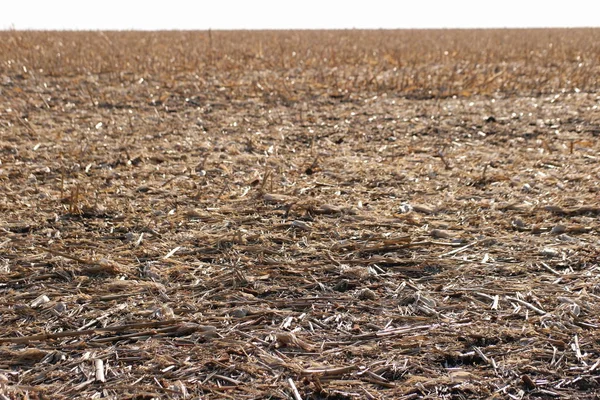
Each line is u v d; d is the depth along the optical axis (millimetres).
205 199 5168
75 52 16875
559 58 17859
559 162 6457
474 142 7559
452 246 4203
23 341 3074
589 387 2748
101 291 3590
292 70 14695
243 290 3600
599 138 7680
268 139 7672
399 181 5730
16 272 3814
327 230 4480
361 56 17750
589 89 11797
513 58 18344
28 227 4543
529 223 4641
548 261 3949
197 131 8117
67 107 9836
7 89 11422
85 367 2883
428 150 7082
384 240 4211
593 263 3934
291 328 3205
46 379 2801
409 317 3303
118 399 2656
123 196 5270
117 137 7707
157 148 7090
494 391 2719
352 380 2789
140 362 2932
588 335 3123
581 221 4660
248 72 14180
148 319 3289
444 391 2715
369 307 3416
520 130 8133
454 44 21734
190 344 3068
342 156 6770
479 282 3697
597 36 27516
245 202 5062
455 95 11211
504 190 5445
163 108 9844
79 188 5449
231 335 3141
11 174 5906
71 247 4184
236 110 9680
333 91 11297
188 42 20562
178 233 4445
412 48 20031
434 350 3002
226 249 4148
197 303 3457
